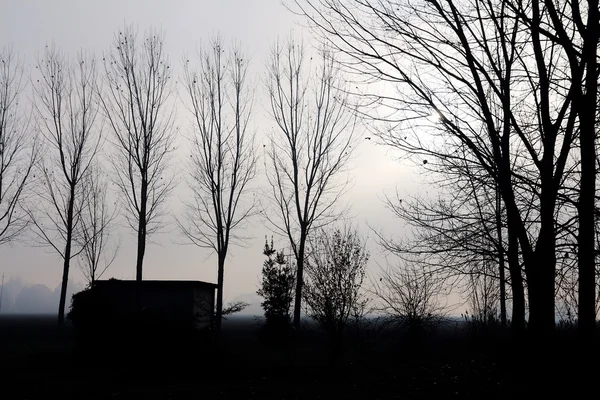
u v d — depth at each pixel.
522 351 12.83
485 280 17.77
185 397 12.06
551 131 10.46
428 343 18.45
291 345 20.33
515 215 11.08
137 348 16.73
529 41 10.87
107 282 19.38
